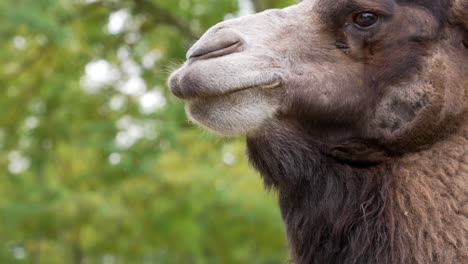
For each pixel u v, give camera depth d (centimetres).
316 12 418
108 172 1109
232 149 1073
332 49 409
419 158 401
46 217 1047
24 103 1202
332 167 413
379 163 409
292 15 420
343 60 408
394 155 408
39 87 1196
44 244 1201
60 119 1165
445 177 389
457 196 384
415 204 386
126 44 1262
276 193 447
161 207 1049
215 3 1218
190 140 1067
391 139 404
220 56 394
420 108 398
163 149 1080
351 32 406
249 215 1005
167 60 1221
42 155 1177
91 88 1198
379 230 392
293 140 409
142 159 1068
